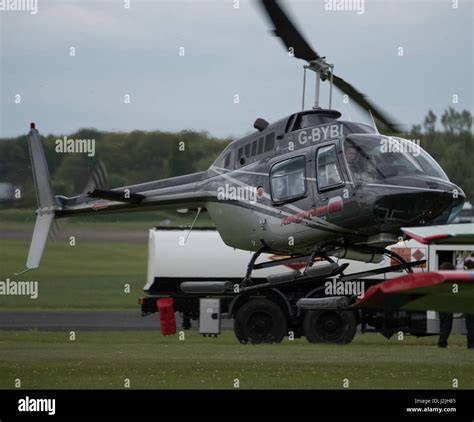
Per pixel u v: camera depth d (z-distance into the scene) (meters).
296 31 30.84
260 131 35.50
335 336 38.59
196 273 41.94
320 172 32.62
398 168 31.62
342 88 33.06
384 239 31.70
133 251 86.75
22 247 81.50
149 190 39.03
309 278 34.09
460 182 91.81
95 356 29.19
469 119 93.75
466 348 35.84
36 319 51.94
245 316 38.66
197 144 62.69
